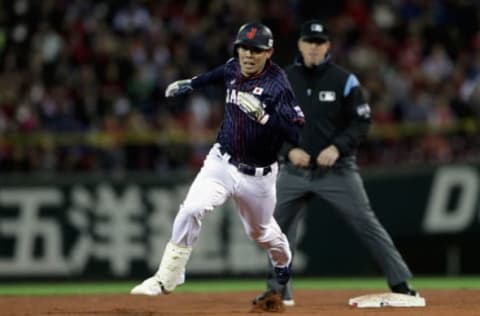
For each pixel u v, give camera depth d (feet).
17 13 260.62
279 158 125.08
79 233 198.18
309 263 199.41
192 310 118.01
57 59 248.73
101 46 249.34
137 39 252.01
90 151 225.35
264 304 110.73
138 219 199.00
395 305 118.83
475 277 204.44
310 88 122.52
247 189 102.22
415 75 252.01
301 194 123.65
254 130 100.32
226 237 198.49
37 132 228.43
